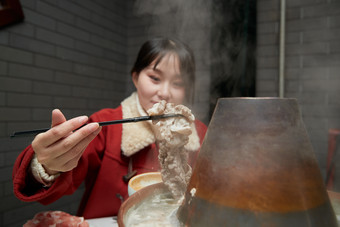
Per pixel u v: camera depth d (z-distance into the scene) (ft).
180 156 2.88
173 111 2.80
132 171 4.72
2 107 7.30
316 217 1.77
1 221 7.41
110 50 11.39
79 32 9.78
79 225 3.04
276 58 9.89
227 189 1.81
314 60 9.37
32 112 8.13
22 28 7.72
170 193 2.97
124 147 4.64
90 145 4.65
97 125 2.33
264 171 1.75
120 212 2.06
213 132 2.05
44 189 2.98
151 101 4.66
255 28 10.02
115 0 11.57
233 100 1.98
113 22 11.48
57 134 2.23
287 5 9.73
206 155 2.04
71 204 9.60
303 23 9.52
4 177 7.46
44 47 8.44
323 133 9.22
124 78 12.38
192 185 2.12
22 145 7.88
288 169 1.76
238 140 1.86
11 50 7.46
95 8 10.52
